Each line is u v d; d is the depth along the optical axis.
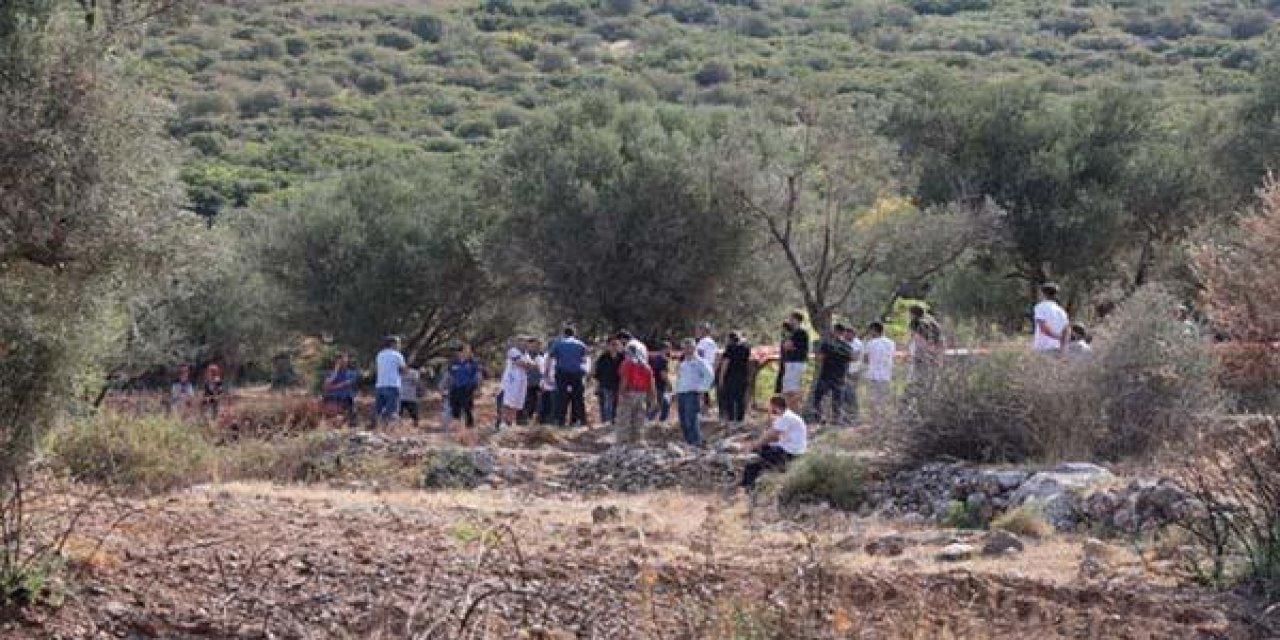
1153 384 30.45
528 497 30.78
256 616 15.10
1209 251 31.77
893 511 28.34
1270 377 30.52
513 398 44.44
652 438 40.97
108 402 41.62
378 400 44.25
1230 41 172.88
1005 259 68.25
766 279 64.88
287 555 17.61
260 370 82.75
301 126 153.88
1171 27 183.88
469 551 18.36
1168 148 68.69
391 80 176.75
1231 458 23.12
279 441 34.88
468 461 33.53
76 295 15.93
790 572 17.14
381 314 75.94
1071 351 31.73
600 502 29.23
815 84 63.12
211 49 181.75
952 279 67.31
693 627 14.50
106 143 15.93
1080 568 19.28
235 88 162.88
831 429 35.34
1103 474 26.58
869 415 34.12
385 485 31.97
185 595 15.67
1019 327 67.81
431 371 78.81
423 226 76.38
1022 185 67.94
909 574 18.17
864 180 61.75
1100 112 69.62
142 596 15.45
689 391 38.09
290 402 50.59
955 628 15.51
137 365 53.84
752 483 31.14
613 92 72.44
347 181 79.75
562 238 65.50
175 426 30.36
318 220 77.06
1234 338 31.27
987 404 30.61
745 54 187.62
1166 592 17.66
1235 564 18.48
